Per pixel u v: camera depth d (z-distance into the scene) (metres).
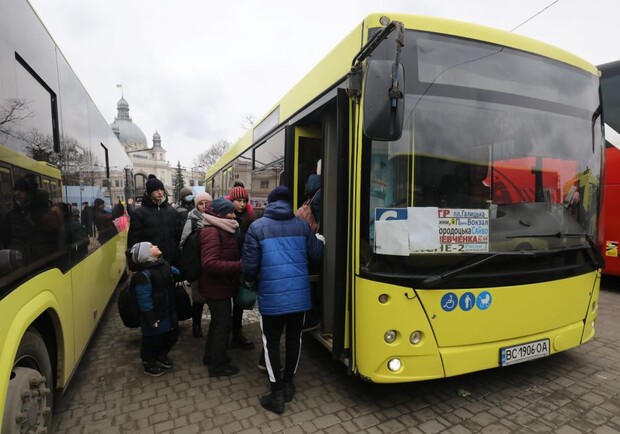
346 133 3.13
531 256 3.02
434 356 2.80
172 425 2.96
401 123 2.57
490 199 2.97
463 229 2.87
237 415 3.09
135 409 3.20
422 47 2.87
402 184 2.77
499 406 3.16
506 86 3.09
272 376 3.12
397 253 2.75
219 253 3.61
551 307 3.15
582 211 3.39
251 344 4.53
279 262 3.05
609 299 6.24
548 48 3.31
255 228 3.13
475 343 2.91
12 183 2.15
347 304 3.15
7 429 2.03
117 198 7.26
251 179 6.69
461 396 3.32
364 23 2.98
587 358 4.02
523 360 3.05
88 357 4.33
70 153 3.50
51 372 2.70
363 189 2.88
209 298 3.72
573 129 3.36
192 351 4.48
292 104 4.50
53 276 2.71
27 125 2.46
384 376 2.81
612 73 6.38
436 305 2.79
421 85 2.83
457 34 2.97
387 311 2.77
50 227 2.73
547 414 3.03
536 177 3.16
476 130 2.96
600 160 3.55
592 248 3.40
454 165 2.88
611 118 6.36
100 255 4.73
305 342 4.72
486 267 2.90
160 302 3.75
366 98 2.60
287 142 4.35
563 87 3.33
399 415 3.05
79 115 4.04
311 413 3.10
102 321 5.68
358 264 2.90
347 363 3.15
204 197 4.46
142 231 4.54
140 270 3.72
